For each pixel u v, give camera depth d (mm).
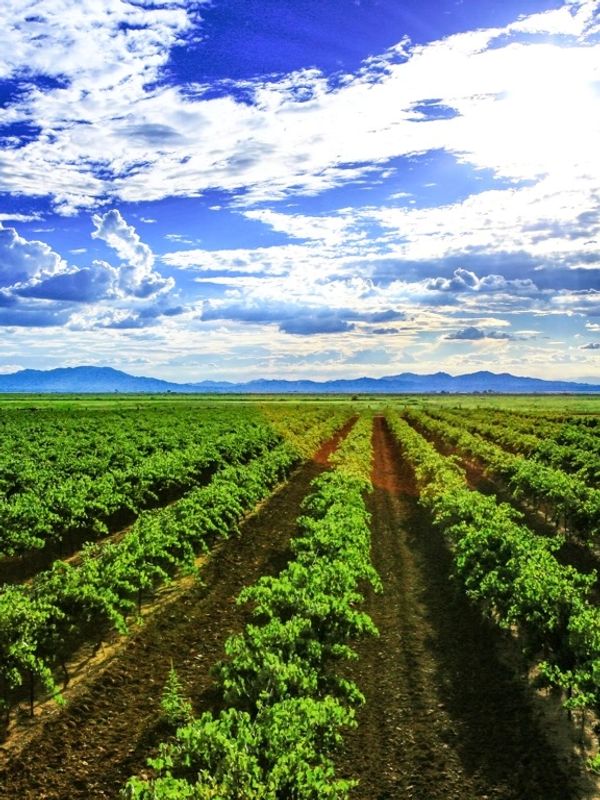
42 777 10656
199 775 8508
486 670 15031
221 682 13492
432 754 11703
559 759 11453
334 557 19031
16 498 26000
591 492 25719
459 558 18688
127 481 31141
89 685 13617
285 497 35781
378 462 51469
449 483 30141
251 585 21078
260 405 131375
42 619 12734
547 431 62938
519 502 34031
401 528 29500
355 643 16609
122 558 16906
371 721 12836
